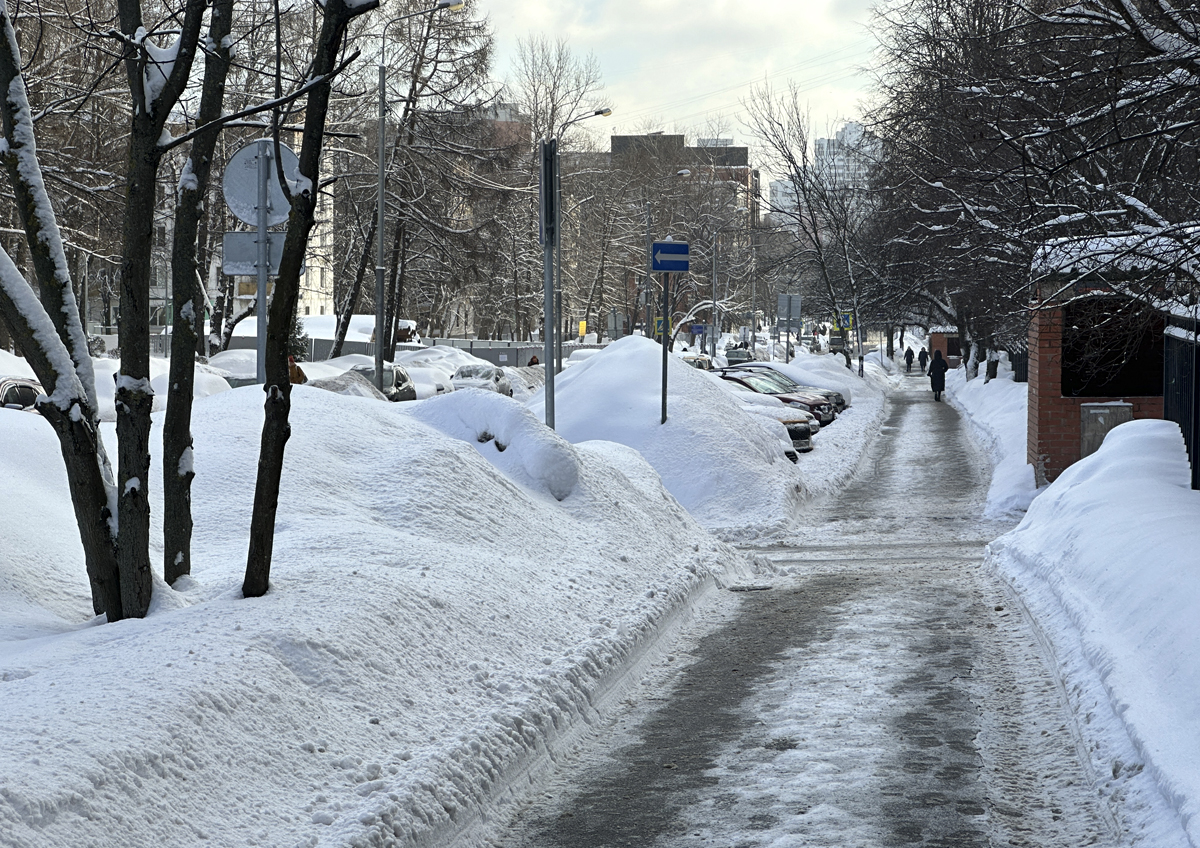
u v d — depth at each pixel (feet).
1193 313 40.96
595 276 271.08
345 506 32.27
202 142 23.85
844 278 184.24
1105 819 18.11
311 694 19.04
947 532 57.77
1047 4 54.29
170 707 16.35
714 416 70.23
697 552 42.96
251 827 15.25
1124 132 47.16
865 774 20.59
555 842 18.01
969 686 26.50
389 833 16.11
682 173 174.60
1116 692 22.41
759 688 26.78
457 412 43.21
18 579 24.35
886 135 93.61
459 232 155.63
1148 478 42.65
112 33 22.27
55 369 22.57
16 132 22.41
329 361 147.43
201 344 146.82
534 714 22.03
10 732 14.83
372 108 146.72
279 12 22.90
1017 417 93.91
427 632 23.31
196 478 32.32
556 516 38.34
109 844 13.46
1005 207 63.77
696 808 19.21
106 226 106.11
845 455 88.33
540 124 221.66
